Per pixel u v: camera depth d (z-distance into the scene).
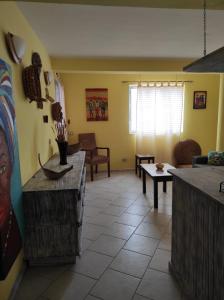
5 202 1.48
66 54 3.64
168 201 3.52
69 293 1.72
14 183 1.70
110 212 3.14
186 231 1.65
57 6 2.04
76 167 2.75
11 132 1.64
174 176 1.84
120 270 1.97
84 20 2.36
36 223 1.95
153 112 5.22
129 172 5.28
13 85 1.80
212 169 1.97
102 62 3.98
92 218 2.96
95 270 1.97
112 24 2.48
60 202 1.94
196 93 5.38
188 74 5.27
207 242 1.36
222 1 1.68
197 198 1.47
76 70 3.95
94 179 4.75
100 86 5.12
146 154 5.29
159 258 2.13
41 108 2.80
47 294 1.71
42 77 2.94
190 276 1.60
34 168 2.44
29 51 2.39
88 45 3.20
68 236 1.99
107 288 1.76
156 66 4.09
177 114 5.33
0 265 1.39
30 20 2.33
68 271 1.96
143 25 2.52
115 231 2.63
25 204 1.92
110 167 5.45
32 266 2.03
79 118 5.16
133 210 3.20
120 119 5.29
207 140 5.62
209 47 3.37
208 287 1.37
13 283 1.71
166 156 5.43
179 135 5.40
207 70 2.07
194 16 2.31
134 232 2.60
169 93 5.21
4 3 1.68
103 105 5.19
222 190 1.36
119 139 5.37
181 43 3.17
